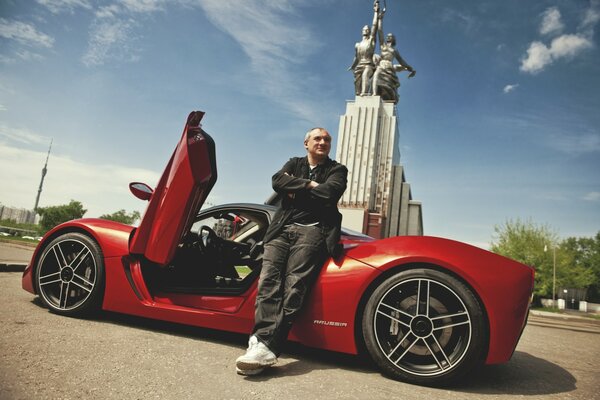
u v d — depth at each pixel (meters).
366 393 1.62
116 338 2.08
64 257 2.55
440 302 1.89
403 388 1.74
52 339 1.92
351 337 1.95
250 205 2.72
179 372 1.64
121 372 1.57
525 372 2.31
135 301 2.39
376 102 34.91
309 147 2.27
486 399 1.69
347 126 35.06
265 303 1.89
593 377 2.31
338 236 2.07
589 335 5.07
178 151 2.36
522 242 32.22
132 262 2.48
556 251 32.00
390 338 1.94
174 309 2.30
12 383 1.34
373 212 33.78
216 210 2.78
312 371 1.87
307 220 2.08
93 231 2.53
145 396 1.36
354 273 1.97
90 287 2.48
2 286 3.38
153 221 2.40
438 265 1.86
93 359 1.69
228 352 2.04
